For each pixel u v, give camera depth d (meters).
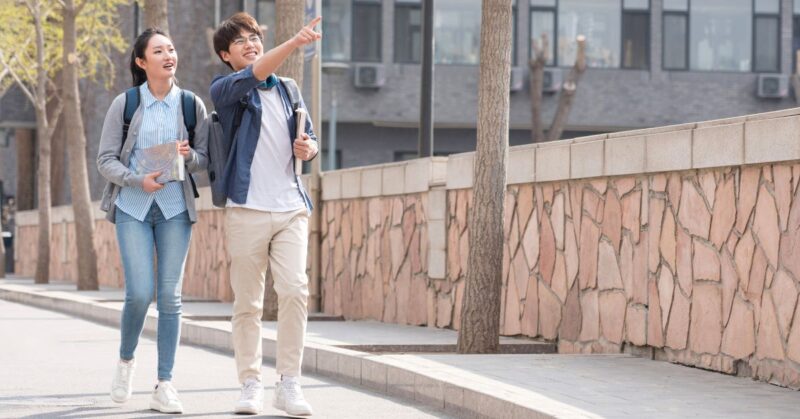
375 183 18.03
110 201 9.06
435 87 46.09
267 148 8.80
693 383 9.68
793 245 9.57
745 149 10.15
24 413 9.16
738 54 46.56
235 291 9.02
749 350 10.11
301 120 8.73
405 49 46.00
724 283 10.53
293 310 8.82
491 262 12.23
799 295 9.46
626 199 12.16
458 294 15.59
